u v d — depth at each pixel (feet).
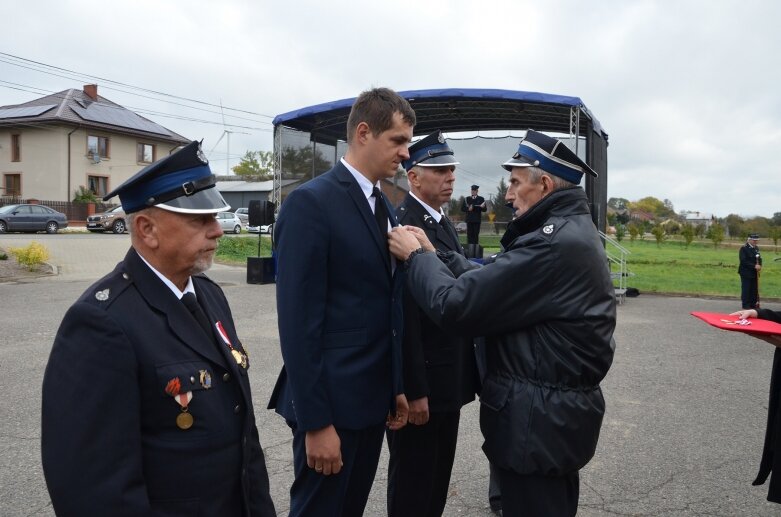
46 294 35.47
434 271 7.58
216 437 5.33
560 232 7.17
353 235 7.33
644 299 42.37
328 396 7.15
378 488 12.18
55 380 4.78
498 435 7.39
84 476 4.62
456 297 7.17
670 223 170.50
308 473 7.54
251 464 5.89
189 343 5.32
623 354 23.85
